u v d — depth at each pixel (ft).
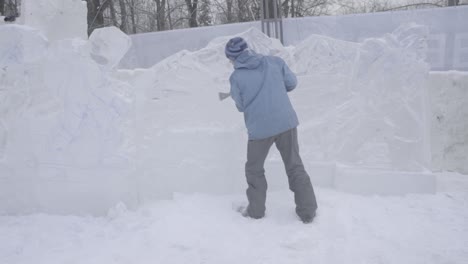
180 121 12.42
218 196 11.97
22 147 11.12
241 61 10.21
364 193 11.76
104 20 52.08
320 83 12.23
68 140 10.93
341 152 12.20
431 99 13.87
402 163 11.77
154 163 12.14
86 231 9.98
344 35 20.43
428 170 11.95
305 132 12.30
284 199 11.66
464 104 13.67
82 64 10.70
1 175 11.21
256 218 10.41
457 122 13.82
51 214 11.14
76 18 14.28
